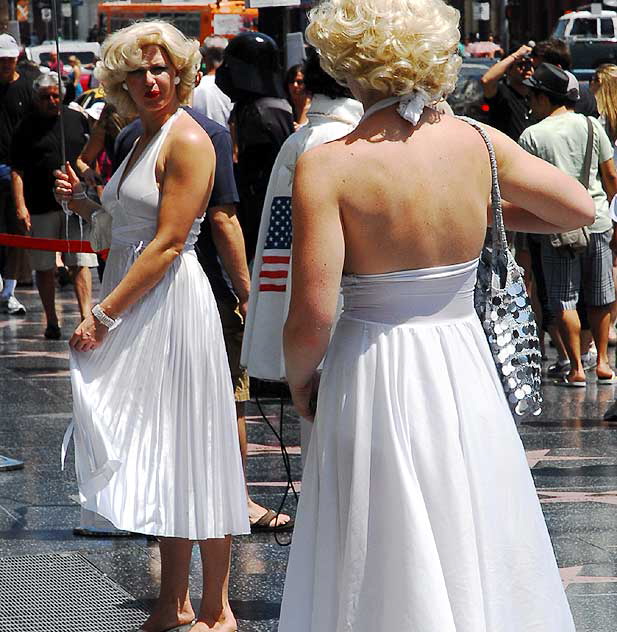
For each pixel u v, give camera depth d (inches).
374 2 278.8
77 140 1087.6
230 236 501.7
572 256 864.9
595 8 2463.1
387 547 274.7
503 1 2432.3
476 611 274.8
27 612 443.2
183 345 406.9
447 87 284.4
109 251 420.5
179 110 414.9
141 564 498.9
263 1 810.2
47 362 992.9
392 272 280.7
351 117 462.0
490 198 299.4
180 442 405.4
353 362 283.1
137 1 1723.7
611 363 987.9
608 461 678.5
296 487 613.9
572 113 880.9
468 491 278.4
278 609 449.4
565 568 493.4
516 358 302.5
